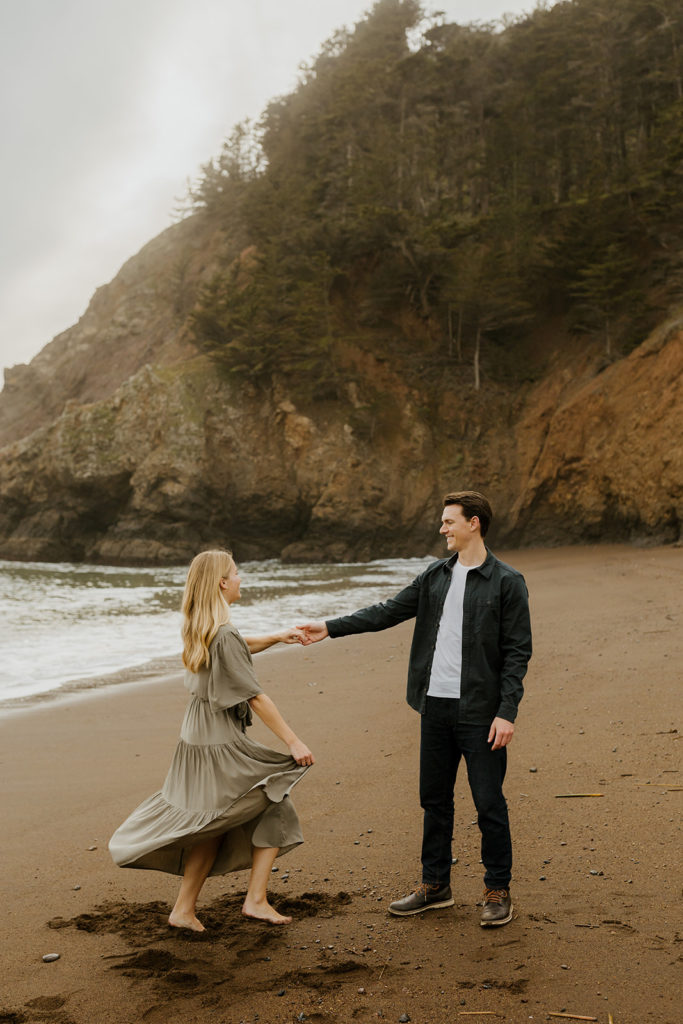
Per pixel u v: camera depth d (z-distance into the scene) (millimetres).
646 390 31781
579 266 40156
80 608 18391
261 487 38594
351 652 11203
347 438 38344
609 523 33406
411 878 3586
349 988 2607
